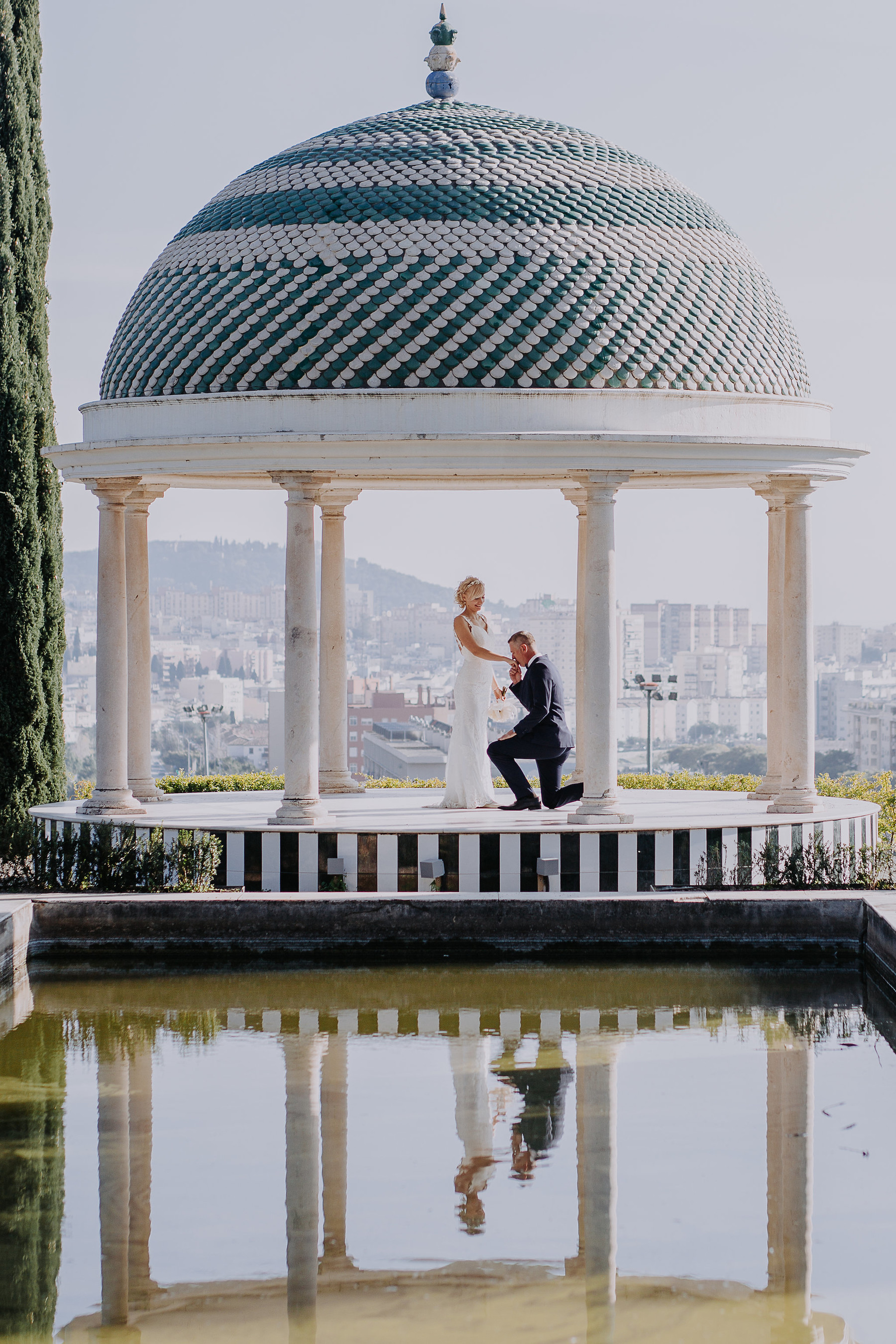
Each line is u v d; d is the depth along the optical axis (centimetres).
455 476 2225
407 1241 980
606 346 1833
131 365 1966
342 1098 1224
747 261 2033
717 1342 857
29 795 2255
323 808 1886
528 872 1816
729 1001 1479
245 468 1828
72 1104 1216
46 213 2344
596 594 1833
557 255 1855
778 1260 952
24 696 2244
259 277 1869
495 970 1585
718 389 1898
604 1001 1481
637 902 1614
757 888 1842
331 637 2339
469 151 1939
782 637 2195
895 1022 1413
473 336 1816
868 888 1792
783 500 2197
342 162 1941
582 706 2247
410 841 1817
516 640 2047
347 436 1773
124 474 1917
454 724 2056
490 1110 1195
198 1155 1114
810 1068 1288
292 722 1866
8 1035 1392
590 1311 891
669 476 2184
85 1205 1036
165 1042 1370
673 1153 1112
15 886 1838
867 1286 923
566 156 1959
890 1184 1059
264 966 1606
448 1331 873
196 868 1819
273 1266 950
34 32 2338
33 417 2264
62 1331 874
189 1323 883
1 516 2231
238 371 1856
